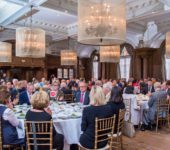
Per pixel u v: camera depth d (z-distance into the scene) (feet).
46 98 9.17
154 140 15.99
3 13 27.81
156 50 35.96
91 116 9.34
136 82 31.78
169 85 22.22
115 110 11.71
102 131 9.43
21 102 16.66
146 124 19.01
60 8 26.32
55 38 38.86
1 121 9.57
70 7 27.35
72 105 14.94
